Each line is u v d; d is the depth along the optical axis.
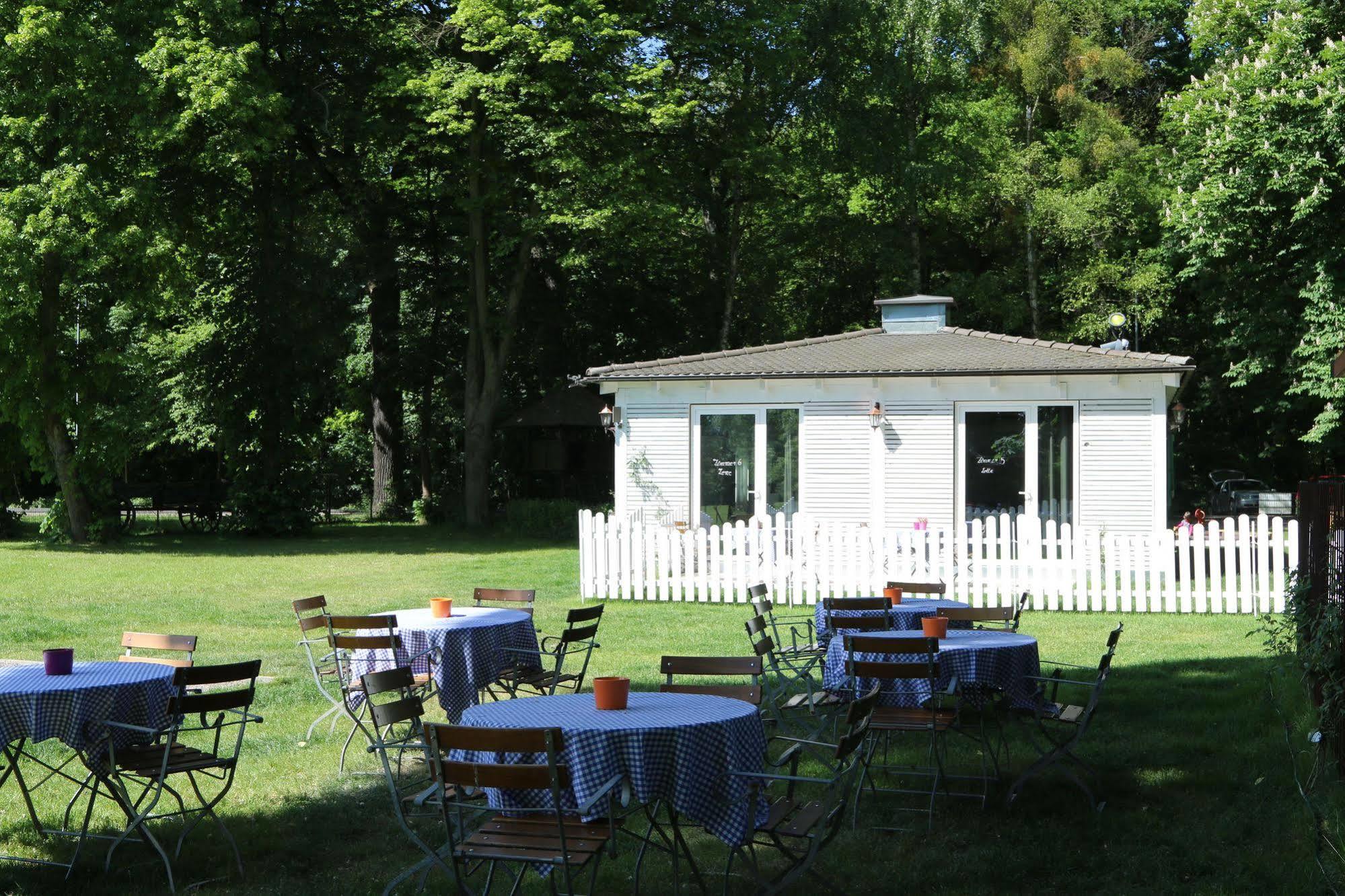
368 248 35.94
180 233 28.64
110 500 30.17
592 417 39.81
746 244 41.12
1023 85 41.47
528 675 9.82
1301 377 33.28
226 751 9.40
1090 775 8.32
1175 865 6.61
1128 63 40.19
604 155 32.81
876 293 42.03
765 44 35.69
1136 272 38.62
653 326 42.12
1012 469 21.00
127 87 27.05
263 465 33.41
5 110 26.77
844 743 5.71
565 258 33.53
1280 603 16.44
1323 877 6.16
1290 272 31.42
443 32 33.31
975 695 8.20
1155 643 14.19
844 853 6.93
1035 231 40.00
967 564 17.39
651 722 5.81
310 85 33.75
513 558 26.09
